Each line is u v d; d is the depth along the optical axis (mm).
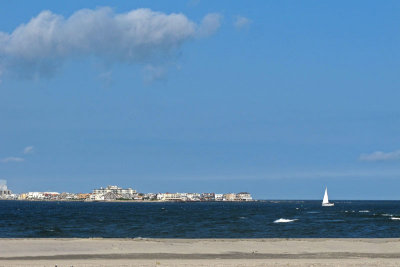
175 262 68000
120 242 95688
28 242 93250
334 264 66438
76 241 96562
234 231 146250
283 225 178500
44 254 78750
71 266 63875
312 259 73312
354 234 140000
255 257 76688
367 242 99562
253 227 165375
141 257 75812
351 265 65875
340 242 98875
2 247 85750
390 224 191375
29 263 66312
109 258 74500
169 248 87188
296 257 77000
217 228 158625
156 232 141500
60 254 78938
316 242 98438
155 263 66688
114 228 156875
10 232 137000
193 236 129375
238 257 76562
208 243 95312
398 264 67062
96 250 83875
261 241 100188
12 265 64188
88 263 66500
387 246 92812
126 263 66750
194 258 75000
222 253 81562
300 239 107250
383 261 69875
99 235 131000
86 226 166875
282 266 65000
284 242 97875
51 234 132250
